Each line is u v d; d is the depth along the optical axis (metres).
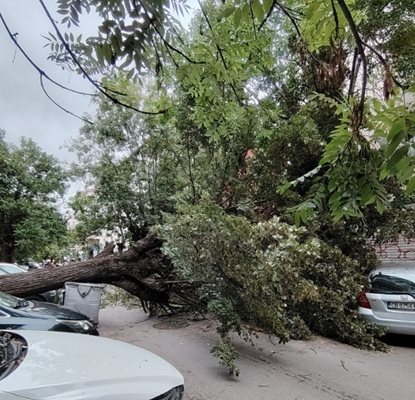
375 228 7.40
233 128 5.79
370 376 4.88
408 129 1.67
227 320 5.28
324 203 2.62
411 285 6.32
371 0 6.37
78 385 2.10
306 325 6.91
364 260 7.40
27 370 2.17
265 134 7.04
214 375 4.82
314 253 5.62
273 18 4.47
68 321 5.12
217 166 8.86
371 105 2.22
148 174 10.95
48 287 7.86
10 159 19.30
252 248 5.33
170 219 6.52
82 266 8.21
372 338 6.22
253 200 8.41
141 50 2.06
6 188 19.14
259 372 4.96
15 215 19.69
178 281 7.75
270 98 8.42
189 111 7.95
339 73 3.87
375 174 2.14
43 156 20.39
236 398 4.11
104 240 12.73
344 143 2.20
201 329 7.39
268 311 5.30
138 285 8.69
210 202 5.82
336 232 7.48
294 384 4.55
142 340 6.64
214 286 5.63
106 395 2.09
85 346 2.82
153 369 2.62
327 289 6.63
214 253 5.51
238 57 3.85
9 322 4.67
